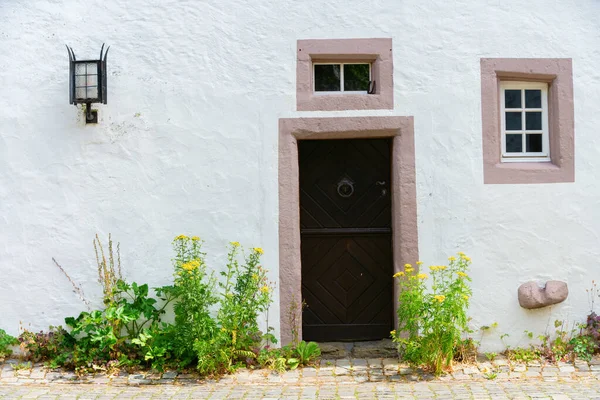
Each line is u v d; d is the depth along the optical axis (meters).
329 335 6.96
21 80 6.71
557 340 6.54
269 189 6.61
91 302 6.62
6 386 5.82
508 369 6.17
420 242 6.58
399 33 6.68
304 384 5.85
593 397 5.36
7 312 6.63
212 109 6.66
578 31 6.77
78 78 6.55
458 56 6.68
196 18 6.71
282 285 6.56
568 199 6.68
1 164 6.68
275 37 6.68
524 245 6.63
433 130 6.63
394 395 5.50
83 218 6.66
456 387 5.69
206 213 6.62
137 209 6.64
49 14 6.75
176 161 6.65
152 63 6.70
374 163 6.96
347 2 6.69
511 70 6.70
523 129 6.90
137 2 6.73
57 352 6.44
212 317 6.62
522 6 6.73
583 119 6.74
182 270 6.11
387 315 6.99
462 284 6.04
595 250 6.66
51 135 6.69
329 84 6.87
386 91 6.63
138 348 6.39
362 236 6.97
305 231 6.95
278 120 6.63
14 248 6.66
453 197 6.61
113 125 6.68
